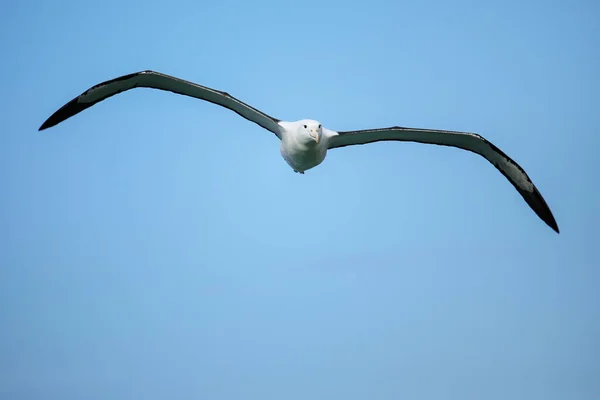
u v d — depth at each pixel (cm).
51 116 1670
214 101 1691
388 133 1730
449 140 1759
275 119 1691
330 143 1748
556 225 1744
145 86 1673
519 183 1775
